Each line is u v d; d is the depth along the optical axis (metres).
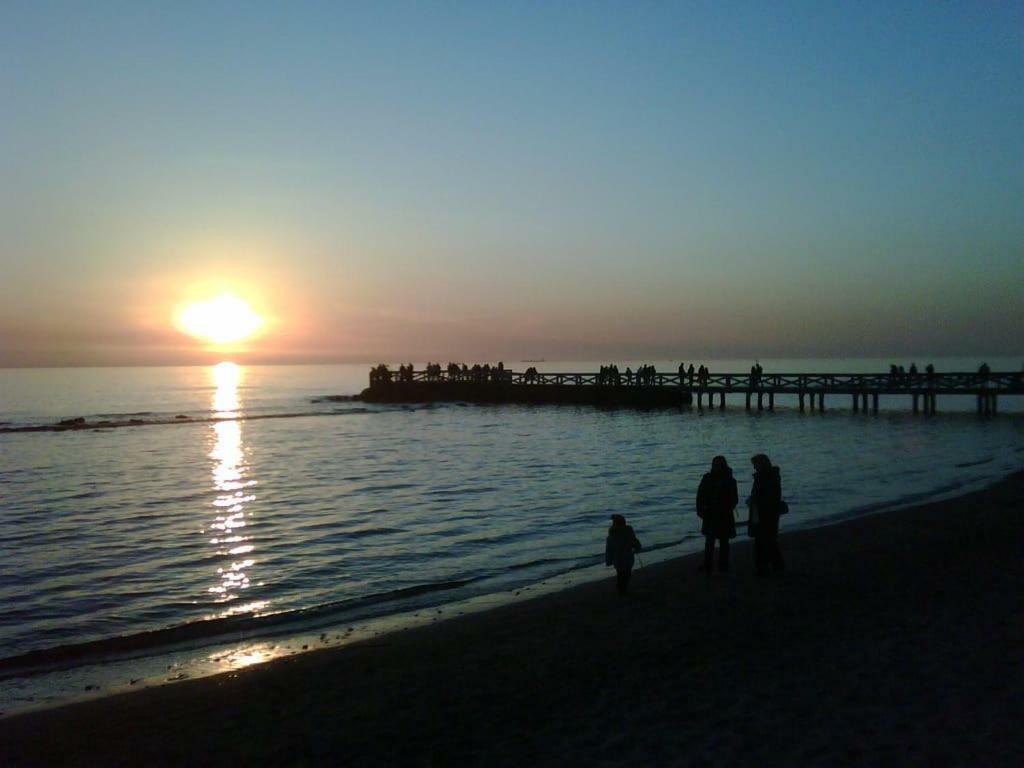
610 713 8.13
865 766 6.45
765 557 13.64
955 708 7.44
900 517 19.02
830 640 9.96
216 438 50.47
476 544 19.41
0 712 9.45
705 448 39.94
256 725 8.55
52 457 40.75
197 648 12.01
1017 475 26.09
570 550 18.42
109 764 7.80
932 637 9.70
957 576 12.98
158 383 181.50
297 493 28.31
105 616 14.27
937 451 36.75
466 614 12.95
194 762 7.72
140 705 9.34
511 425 56.47
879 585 12.73
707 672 9.14
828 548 15.88
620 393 69.81
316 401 87.69
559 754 7.22
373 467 35.38
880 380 59.31
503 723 8.12
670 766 6.73
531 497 26.23
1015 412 59.56
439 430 53.91
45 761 7.93
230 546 19.81
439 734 7.96
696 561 15.56
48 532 21.88
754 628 10.79
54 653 11.87
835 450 37.84
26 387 158.62
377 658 10.67
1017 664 8.49
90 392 132.38
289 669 10.37
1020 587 11.93
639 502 24.81
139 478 32.91
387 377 84.56
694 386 66.25
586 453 38.78
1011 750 6.52
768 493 13.65
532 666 9.88
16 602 15.15
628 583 13.88
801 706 7.83
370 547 19.39
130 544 20.19
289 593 15.55
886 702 7.73
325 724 8.44
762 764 6.63
